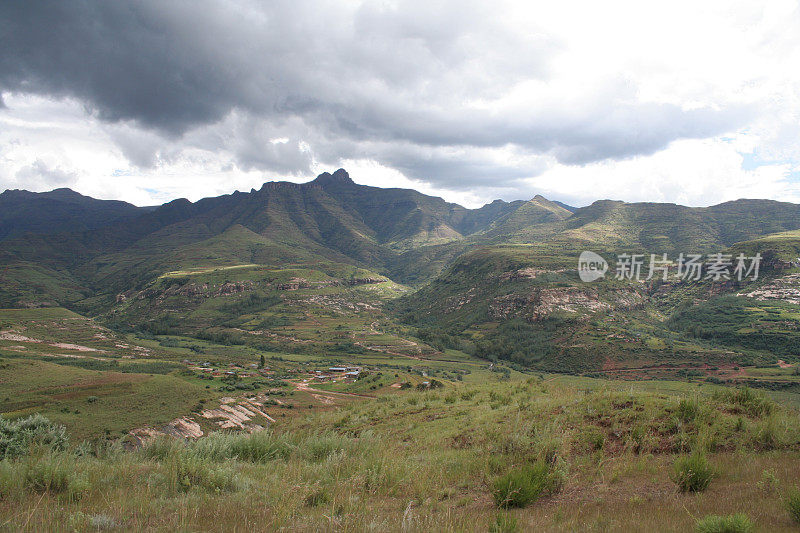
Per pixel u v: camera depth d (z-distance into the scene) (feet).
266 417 263.70
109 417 217.36
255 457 43.80
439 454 42.98
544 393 70.74
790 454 32.76
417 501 28.73
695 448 34.99
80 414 219.41
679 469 28.48
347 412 86.94
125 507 24.53
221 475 31.99
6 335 510.17
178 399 255.50
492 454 38.47
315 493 28.45
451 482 33.60
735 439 36.27
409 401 87.81
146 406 238.89
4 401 235.40
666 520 21.63
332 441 46.65
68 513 22.80
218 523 22.21
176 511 23.89
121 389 264.11
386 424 68.54
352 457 39.99
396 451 46.65
